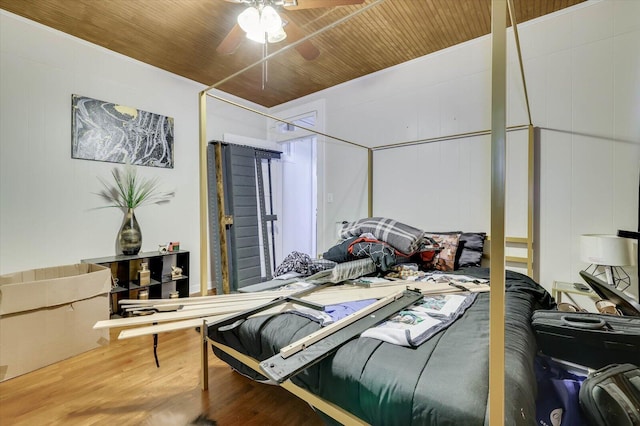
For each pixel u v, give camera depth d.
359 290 1.79
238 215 3.91
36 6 2.30
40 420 1.50
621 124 2.10
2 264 2.39
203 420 1.51
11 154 2.43
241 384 1.82
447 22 2.48
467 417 0.78
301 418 1.53
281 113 4.43
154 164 3.32
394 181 3.26
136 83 3.17
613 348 1.26
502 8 0.80
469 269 2.35
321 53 2.96
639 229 1.96
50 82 2.61
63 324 2.10
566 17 2.29
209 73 3.48
